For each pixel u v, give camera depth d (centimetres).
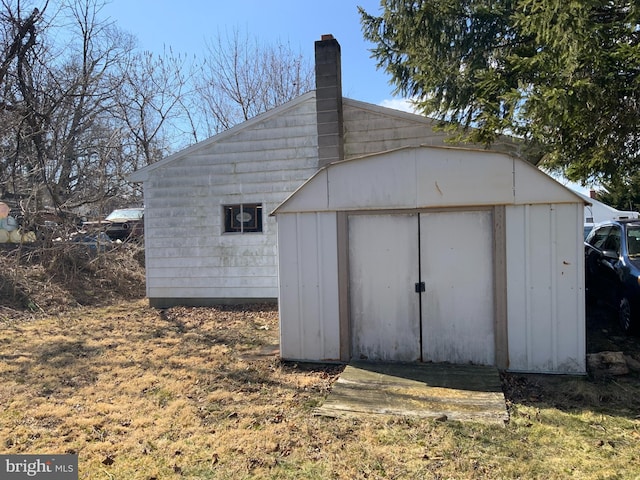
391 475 329
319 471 337
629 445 370
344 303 586
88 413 447
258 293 998
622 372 527
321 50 928
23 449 376
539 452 359
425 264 566
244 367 584
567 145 766
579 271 520
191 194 1020
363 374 536
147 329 811
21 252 1164
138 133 2172
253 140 986
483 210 546
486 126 828
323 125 925
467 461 345
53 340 733
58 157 1520
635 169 821
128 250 1397
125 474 338
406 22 1065
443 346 563
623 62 612
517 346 538
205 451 370
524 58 755
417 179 558
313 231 593
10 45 1462
